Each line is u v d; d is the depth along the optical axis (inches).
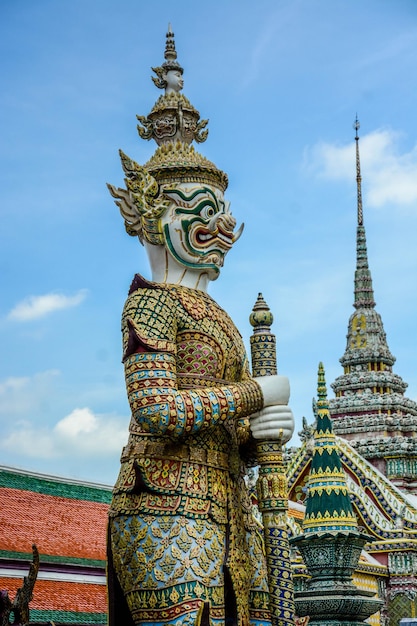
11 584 759.7
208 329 535.8
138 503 507.5
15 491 829.8
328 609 822.5
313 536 856.9
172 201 559.2
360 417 1884.8
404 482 1787.6
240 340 559.2
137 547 501.7
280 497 537.3
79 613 804.0
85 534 866.8
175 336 528.1
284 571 531.2
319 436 901.8
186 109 584.7
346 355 2025.1
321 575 858.1
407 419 1866.4
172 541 497.4
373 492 1524.4
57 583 806.5
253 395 527.5
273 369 549.3
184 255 556.7
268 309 560.7
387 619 1450.5
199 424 503.2
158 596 492.7
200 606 488.1
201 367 528.7
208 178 567.5
